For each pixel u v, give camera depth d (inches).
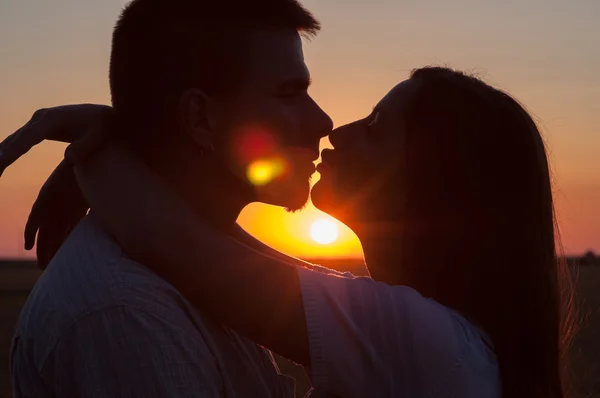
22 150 72.0
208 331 71.6
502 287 81.0
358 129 92.4
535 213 82.5
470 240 82.1
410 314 72.9
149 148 77.5
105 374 62.7
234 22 76.9
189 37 76.2
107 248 69.4
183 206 75.3
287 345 72.9
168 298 67.7
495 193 82.3
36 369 67.4
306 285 73.2
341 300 73.1
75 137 77.1
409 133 86.5
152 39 76.8
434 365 71.7
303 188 81.6
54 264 69.9
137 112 77.3
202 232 74.5
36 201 81.8
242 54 77.0
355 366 71.4
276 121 78.6
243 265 73.8
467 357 73.4
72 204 83.9
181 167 78.6
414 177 85.4
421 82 88.7
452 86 85.4
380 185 90.5
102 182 74.4
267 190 80.4
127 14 78.7
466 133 83.2
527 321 80.4
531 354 80.1
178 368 64.2
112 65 79.3
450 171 83.3
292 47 79.4
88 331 63.4
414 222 85.2
